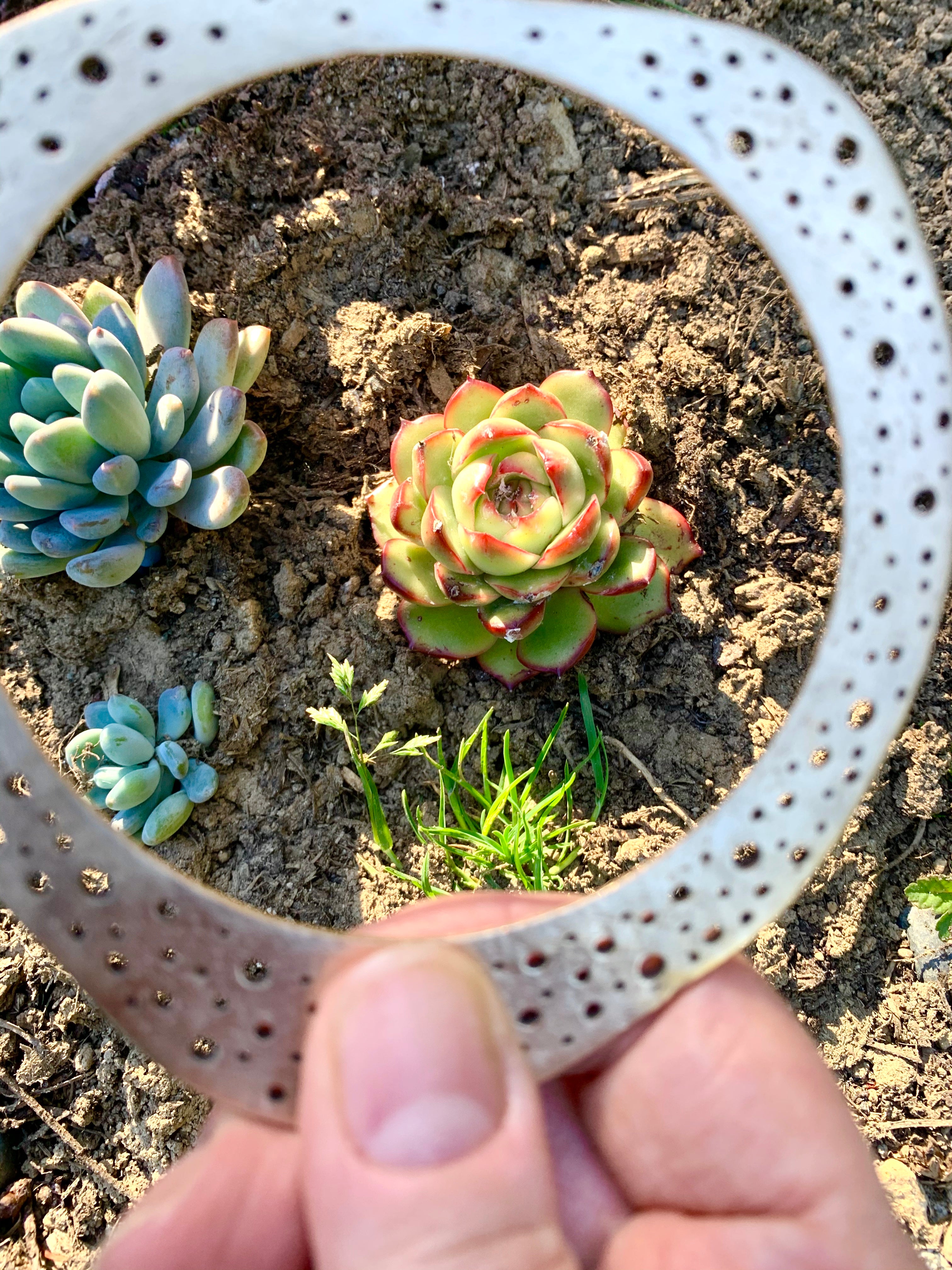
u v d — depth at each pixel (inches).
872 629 3.7
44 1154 5.5
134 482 5.2
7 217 3.3
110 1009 3.5
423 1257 3.0
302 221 6.0
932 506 3.6
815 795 3.8
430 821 5.8
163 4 3.3
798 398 6.3
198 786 5.4
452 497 5.3
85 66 3.3
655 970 3.8
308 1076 3.3
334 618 5.9
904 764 6.0
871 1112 5.6
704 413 6.3
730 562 6.3
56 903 3.5
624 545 5.5
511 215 6.4
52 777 3.5
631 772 5.9
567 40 3.4
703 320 6.3
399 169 6.2
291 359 6.0
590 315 6.4
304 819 5.7
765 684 6.1
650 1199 4.0
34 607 5.7
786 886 3.8
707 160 3.5
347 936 3.8
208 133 6.0
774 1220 3.7
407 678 5.8
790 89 3.4
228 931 3.7
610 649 6.0
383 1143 3.1
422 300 6.3
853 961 5.8
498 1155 3.1
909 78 6.6
